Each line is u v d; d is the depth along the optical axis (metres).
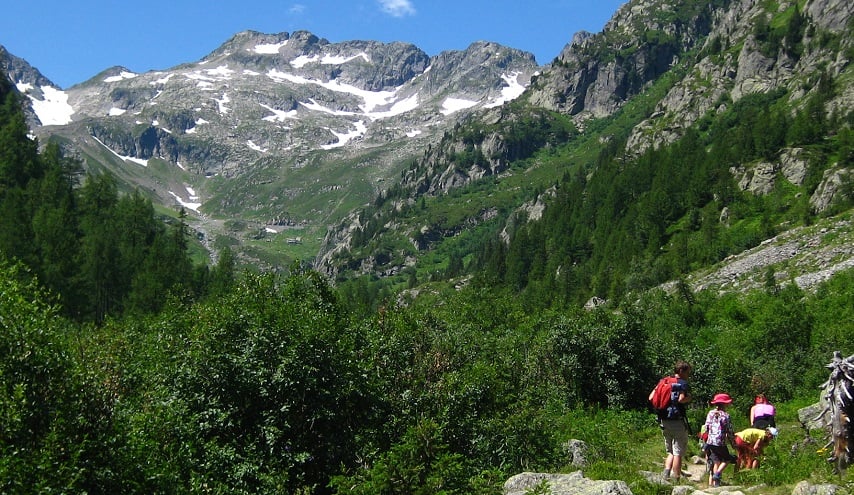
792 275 70.81
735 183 121.88
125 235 111.50
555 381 32.94
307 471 17.19
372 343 22.34
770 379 36.91
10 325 12.77
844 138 114.25
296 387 17.00
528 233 181.75
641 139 199.62
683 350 36.41
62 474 11.31
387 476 13.72
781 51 187.25
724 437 15.28
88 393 13.23
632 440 24.91
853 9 175.12
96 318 88.81
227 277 102.81
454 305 53.38
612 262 125.88
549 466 19.17
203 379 17.12
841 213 88.50
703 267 101.50
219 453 15.69
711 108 192.88
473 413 20.11
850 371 13.22
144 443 12.89
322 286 25.31
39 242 85.75
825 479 12.73
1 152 113.50
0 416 11.42
